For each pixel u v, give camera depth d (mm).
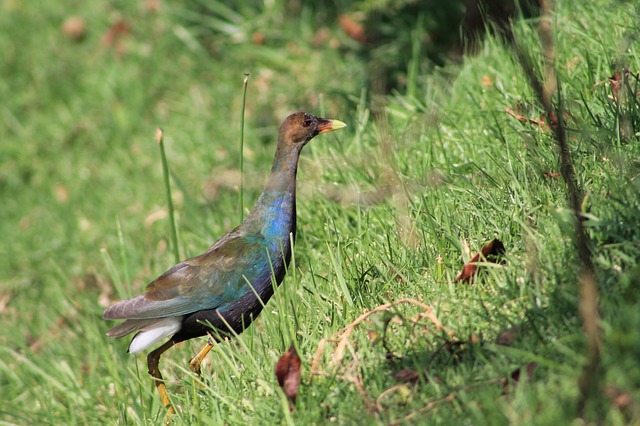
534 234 7438
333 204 10289
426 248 8227
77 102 18016
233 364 8016
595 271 6508
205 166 14477
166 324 8695
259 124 15211
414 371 6559
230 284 8711
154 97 17297
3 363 11336
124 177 15727
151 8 19219
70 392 10141
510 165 8445
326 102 14828
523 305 6773
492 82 10859
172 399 8984
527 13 12094
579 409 5207
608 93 8984
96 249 14219
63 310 13078
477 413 5574
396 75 14531
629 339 5262
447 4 15078
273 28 16891
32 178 16781
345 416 6488
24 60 19500
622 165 7582
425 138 10430
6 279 14523
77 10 20375
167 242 12891
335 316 7945
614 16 10281
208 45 18016
